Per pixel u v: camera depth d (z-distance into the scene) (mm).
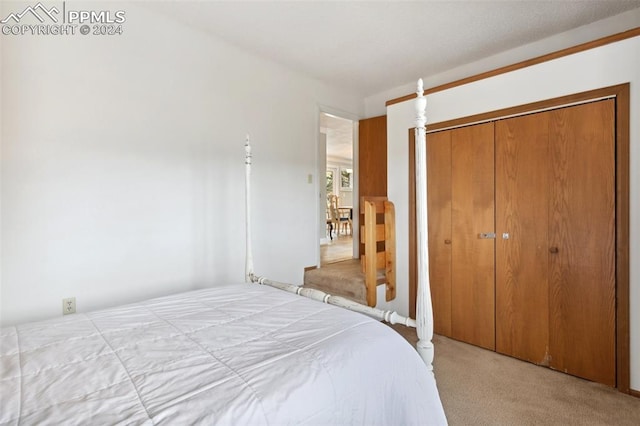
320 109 3920
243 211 3123
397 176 3068
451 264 2738
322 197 6410
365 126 4414
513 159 2379
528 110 2270
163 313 1449
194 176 2773
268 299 1652
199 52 2789
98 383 868
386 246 3066
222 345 1106
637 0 2393
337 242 6676
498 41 2971
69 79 2143
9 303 1943
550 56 2168
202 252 2828
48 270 2072
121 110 2363
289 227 3564
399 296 3088
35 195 2023
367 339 1168
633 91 1877
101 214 2279
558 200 2180
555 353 2199
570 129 2121
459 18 2594
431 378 1228
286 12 2504
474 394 1919
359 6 2424
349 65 3465
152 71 2516
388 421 1063
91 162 2234
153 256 2533
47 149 2064
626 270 1914
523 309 2348
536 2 2396
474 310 2605
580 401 1844
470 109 2562
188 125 2730
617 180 1943
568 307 2145
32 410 751
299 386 882
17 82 1961
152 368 949
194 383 865
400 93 4137
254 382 871
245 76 3139
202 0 2357
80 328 1269
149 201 2512
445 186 2762
